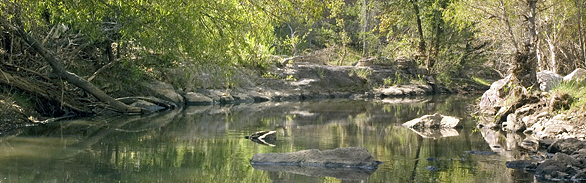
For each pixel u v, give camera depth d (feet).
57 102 49.70
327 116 53.06
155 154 28.84
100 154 28.63
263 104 69.51
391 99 83.87
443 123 43.50
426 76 107.45
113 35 56.49
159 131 39.04
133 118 48.83
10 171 23.88
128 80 60.59
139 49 59.82
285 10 40.65
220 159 27.50
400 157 28.37
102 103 51.88
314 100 79.82
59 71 46.85
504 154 29.37
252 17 41.93
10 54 45.62
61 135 36.19
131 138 35.06
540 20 60.13
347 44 122.62
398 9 111.65
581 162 24.26
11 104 43.11
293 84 85.15
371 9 121.60
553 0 58.65
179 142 33.42
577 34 62.34
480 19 63.36
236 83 76.59
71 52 53.88
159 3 37.09
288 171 24.61
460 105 69.82
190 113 54.75
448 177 23.29
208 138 35.42
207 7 40.98
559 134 35.22
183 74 68.85
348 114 55.52
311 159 26.48
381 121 48.29
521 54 47.47
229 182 22.29
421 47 111.96
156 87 63.05
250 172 24.30
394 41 119.85
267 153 27.17
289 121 47.42
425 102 76.38
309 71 91.20
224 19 41.88
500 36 66.39
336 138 35.96
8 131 38.06
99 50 59.16
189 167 25.30
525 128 40.32
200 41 41.88
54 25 50.24
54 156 27.86
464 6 61.36
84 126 41.78
